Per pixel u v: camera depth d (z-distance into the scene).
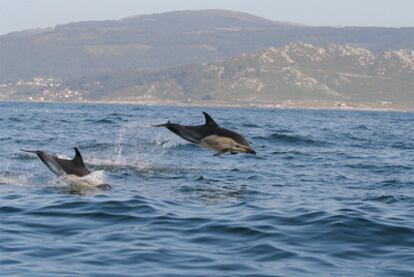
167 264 14.26
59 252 15.07
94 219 18.38
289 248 15.62
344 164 34.50
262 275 13.62
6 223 17.84
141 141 45.97
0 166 29.28
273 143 47.56
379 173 30.75
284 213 19.30
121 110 164.38
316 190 24.59
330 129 76.44
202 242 16.11
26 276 13.30
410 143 53.44
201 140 24.27
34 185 24.27
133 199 20.98
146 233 16.91
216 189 24.30
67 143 43.31
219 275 13.58
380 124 105.44
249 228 17.34
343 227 17.44
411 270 14.09
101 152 37.66
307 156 38.41
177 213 19.20
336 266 14.32
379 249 15.68
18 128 59.94
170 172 29.33
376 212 19.75
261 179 27.55
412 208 20.75
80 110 153.75
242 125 80.19
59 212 19.19
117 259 14.55
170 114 137.62
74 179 24.05
